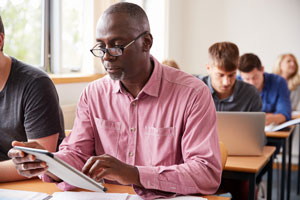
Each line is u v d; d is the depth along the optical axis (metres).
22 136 1.64
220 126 2.22
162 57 4.46
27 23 2.98
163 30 4.44
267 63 4.62
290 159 3.48
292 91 4.37
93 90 1.52
